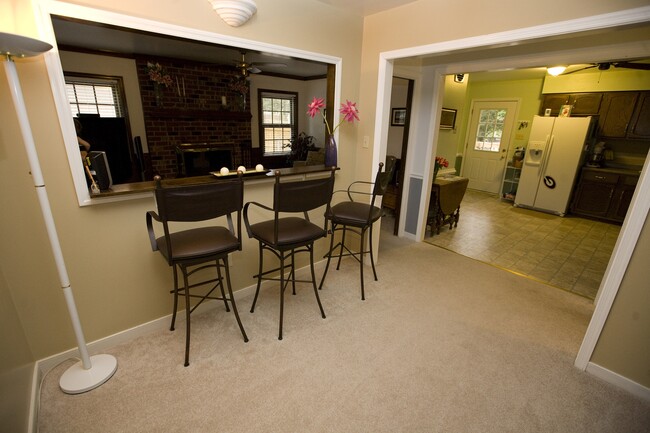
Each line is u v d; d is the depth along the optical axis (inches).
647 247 61.1
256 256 99.7
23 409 53.6
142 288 78.3
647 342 63.9
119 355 73.2
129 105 189.2
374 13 103.6
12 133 56.9
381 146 113.1
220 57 193.8
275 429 56.6
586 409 63.1
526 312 96.3
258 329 83.7
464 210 218.2
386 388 66.2
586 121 191.6
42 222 62.8
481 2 77.7
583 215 206.4
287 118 280.2
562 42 104.0
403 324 88.0
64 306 68.7
